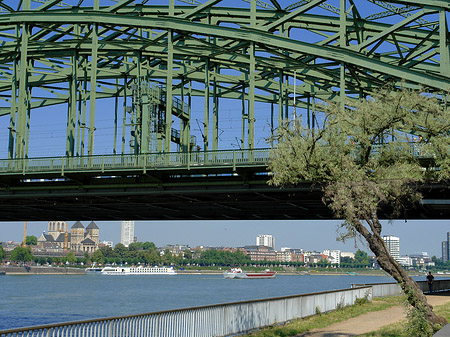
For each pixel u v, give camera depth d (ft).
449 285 194.90
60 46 195.21
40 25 183.01
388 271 80.12
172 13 168.04
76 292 394.73
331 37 191.52
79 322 57.00
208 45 191.21
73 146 175.22
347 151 87.76
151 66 225.76
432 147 86.63
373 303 136.98
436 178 93.35
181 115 233.96
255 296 367.86
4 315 227.61
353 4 169.68
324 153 88.07
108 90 249.14
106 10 177.37
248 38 161.27
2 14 178.91
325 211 176.76
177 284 552.41
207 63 184.85
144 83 207.10
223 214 195.83
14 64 189.78
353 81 201.26
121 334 62.39
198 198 161.38
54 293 382.01
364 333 87.86
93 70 170.81
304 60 201.87
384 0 156.35
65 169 151.43
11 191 162.91
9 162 156.87
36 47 199.72
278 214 190.29
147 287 481.87
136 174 149.38
